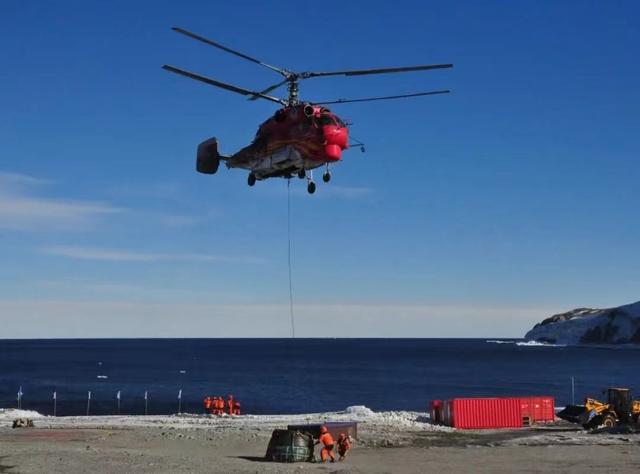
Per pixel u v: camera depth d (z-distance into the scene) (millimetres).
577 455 34344
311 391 116188
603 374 161250
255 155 30141
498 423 52281
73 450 34250
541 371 172875
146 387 121688
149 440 40781
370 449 37969
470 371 173500
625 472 28859
